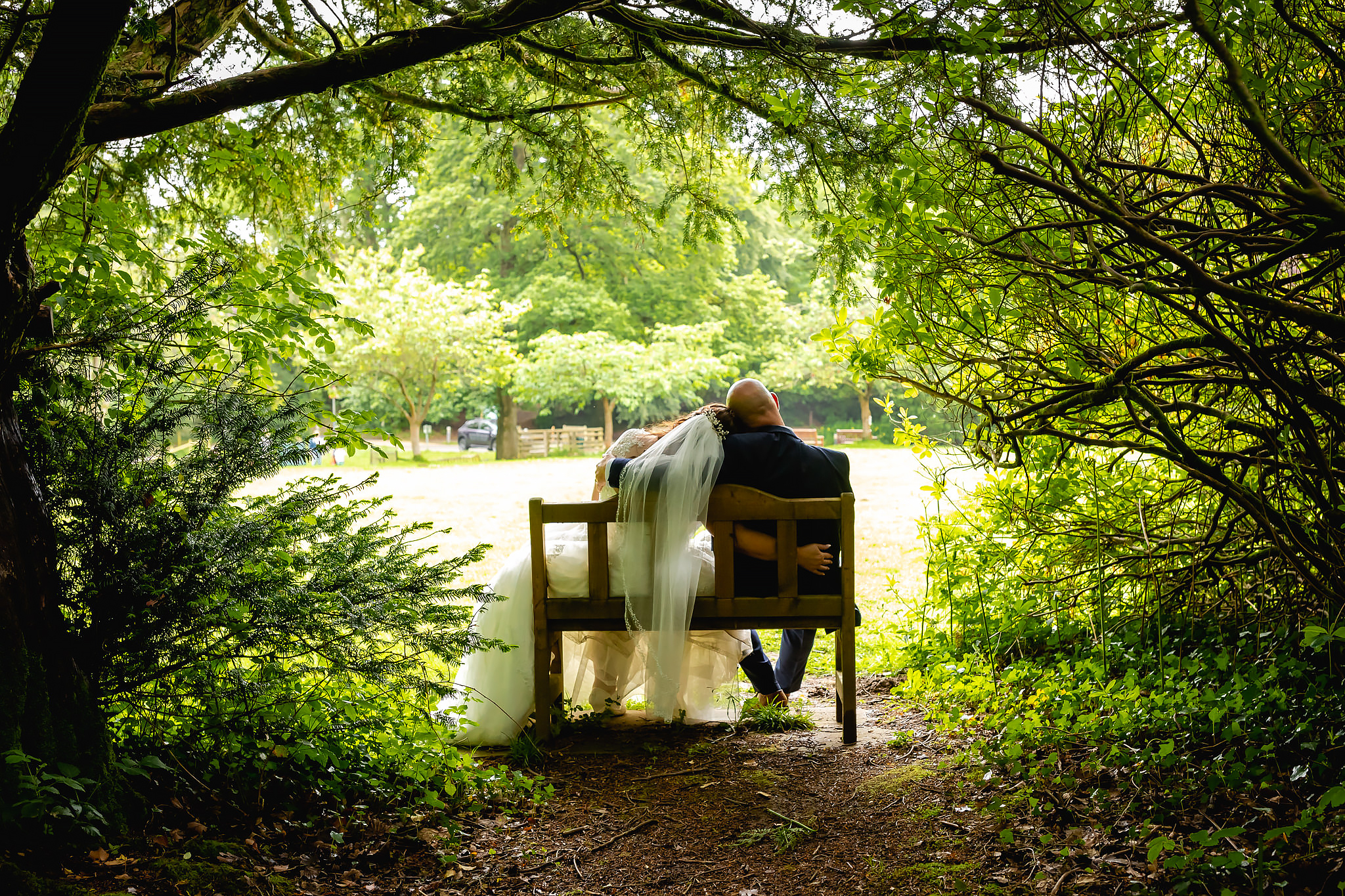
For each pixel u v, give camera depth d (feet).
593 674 16.93
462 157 113.09
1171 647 14.64
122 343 10.89
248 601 10.64
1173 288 9.31
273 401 11.95
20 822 8.52
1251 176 10.01
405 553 12.64
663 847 11.02
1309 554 9.60
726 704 16.07
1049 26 10.02
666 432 15.75
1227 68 8.09
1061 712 13.14
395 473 87.92
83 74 8.82
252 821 10.29
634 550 14.44
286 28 16.38
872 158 13.24
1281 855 8.38
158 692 10.76
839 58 13.00
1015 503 15.99
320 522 11.99
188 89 11.76
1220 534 12.79
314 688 12.19
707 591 15.17
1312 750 10.01
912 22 11.14
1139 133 11.07
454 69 17.29
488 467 96.73
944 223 11.25
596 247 120.57
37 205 9.21
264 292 13.94
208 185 18.37
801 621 14.60
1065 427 11.58
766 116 14.79
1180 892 8.19
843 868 10.23
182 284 11.56
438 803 11.43
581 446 128.16
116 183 16.63
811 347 127.03
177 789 10.23
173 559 10.32
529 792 12.68
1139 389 10.12
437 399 149.48
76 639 10.06
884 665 19.74
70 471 10.15
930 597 20.27
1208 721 11.47
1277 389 9.15
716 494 14.42
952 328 12.21
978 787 11.74
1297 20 9.28
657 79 16.21
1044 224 9.30
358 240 21.22
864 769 13.17
